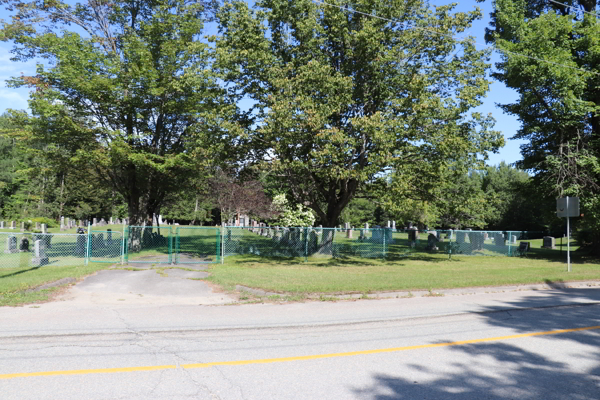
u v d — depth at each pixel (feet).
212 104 65.67
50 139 67.31
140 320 26.32
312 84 57.98
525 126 83.71
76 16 78.64
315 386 16.10
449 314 29.43
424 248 93.81
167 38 69.92
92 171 83.30
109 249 72.64
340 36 64.39
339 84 57.47
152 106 71.36
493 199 80.12
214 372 17.46
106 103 66.33
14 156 212.43
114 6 76.13
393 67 63.62
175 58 68.80
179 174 80.74
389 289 38.45
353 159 64.85
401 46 64.03
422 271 54.08
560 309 32.30
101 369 17.57
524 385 16.48
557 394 15.61
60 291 36.27
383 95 64.18
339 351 20.72
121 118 71.46
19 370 17.33
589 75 74.18
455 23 61.52
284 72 59.47
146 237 84.38
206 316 27.91
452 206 73.56
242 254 73.97
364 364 18.83
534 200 86.79
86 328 23.81
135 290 37.58
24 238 73.51
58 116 63.00
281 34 67.41
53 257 62.85
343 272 51.62
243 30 62.18
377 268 58.03
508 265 66.18
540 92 78.54
